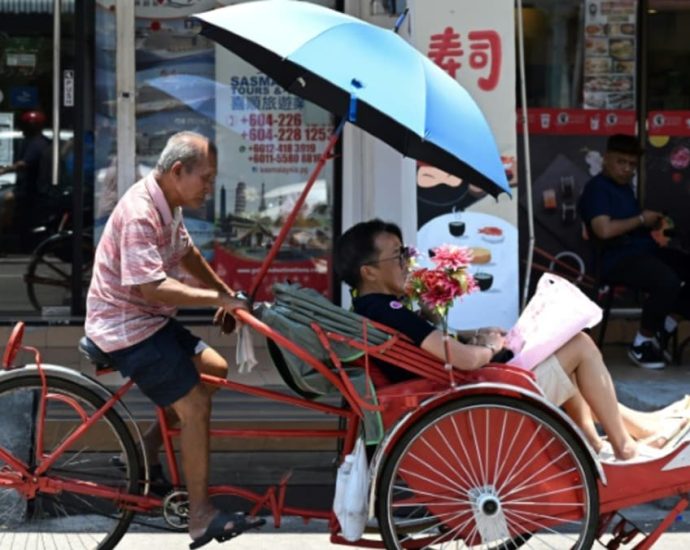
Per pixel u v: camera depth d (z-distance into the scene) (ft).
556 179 68.33
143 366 32.71
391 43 32.55
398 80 31.45
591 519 32.71
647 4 68.23
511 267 48.85
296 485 43.24
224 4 65.72
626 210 60.49
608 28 68.23
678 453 33.30
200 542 32.96
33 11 65.57
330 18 32.68
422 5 48.06
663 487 33.40
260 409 50.42
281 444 47.42
